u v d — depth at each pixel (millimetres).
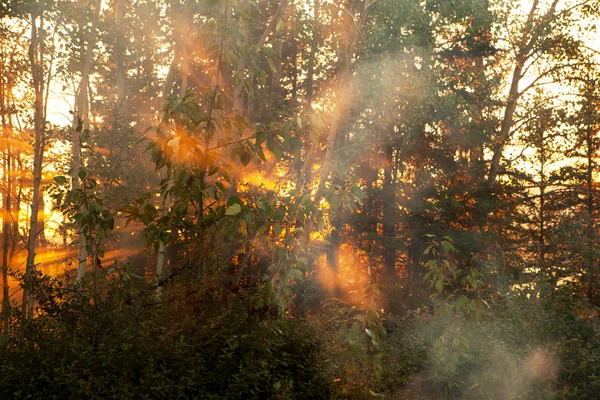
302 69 22594
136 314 4949
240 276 5375
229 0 5148
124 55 18578
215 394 4422
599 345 6734
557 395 5934
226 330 4730
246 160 5105
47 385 4375
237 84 5254
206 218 5070
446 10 16984
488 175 24375
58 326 4867
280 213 4848
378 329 4750
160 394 4309
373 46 16109
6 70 15305
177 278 5129
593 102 22766
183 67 17094
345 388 4734
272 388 4562
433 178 21969
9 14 15164
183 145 4684
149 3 18172
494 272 10125
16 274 5441
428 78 16422
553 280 8430
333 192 4957
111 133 16750
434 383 6484
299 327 5312
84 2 18844
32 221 14211
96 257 5562
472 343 6762
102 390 4230
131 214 5168
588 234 14273
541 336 6961
